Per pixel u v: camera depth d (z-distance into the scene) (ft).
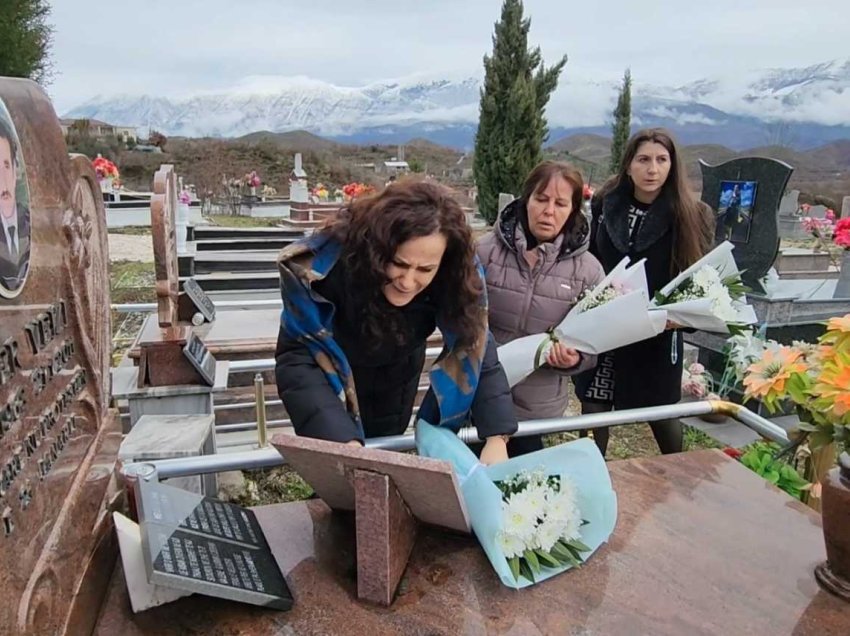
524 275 7.16
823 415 4.12
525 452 7.39
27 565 2.98
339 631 3.64
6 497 2.85
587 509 4.46
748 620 3.81
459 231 4.31
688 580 4.15
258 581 3.79
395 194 4.22
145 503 3.96
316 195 56.65
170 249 9.88
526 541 4.08
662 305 7.04
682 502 5.11
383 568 3.78
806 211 48.67
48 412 3.44
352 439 4.45
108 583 3.96
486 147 45.06
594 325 6.64
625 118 66.03
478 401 5.13
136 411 9.07
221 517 4.27
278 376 4.75
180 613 3.74
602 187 8.88
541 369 7.32
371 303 4.51
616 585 4.08
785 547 4.54
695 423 13.21
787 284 19.79
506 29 43.27
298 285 4.46
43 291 3.48
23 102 3.42
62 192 3.86
